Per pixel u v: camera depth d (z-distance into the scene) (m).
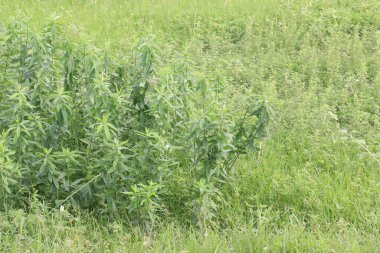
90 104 6.34
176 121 6.37
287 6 11.64
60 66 6.66
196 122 5.93
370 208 6.34
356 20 11.12
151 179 6.09
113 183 5.90
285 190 6.53
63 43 6.33
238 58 9.66
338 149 7.41
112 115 6.10
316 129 7.49
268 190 6.58
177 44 10.07
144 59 6.11
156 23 11.17
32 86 6.34
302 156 7.31
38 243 5.25
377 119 7.84
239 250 5.43
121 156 5.81
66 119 5.92
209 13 11.48
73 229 5.55
